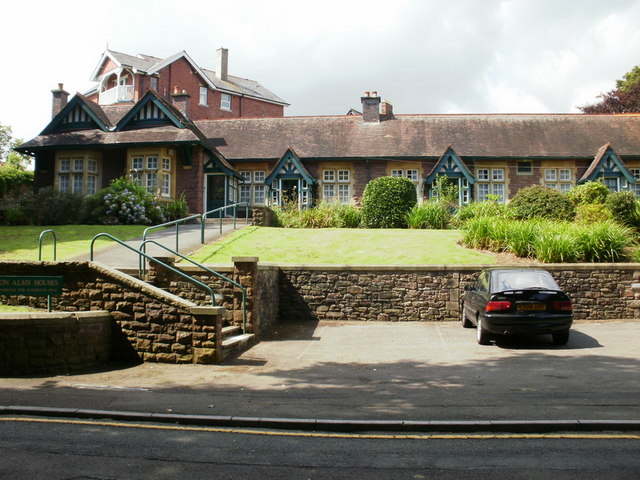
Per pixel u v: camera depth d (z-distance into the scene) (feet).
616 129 95.76
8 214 72.69
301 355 31.32
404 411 19.79
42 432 17.90
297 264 44.60
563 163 91.71
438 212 70.85
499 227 53.42
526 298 32.27
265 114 165.78
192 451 16.26
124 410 19.97
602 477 14.12
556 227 52.29
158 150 83.20
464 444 16.88
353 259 49.62
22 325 26.63
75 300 31.07
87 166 85.10
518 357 30.07
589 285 43.68
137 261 45.19
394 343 34.83
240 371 27.22
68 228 65.62
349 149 93.56
